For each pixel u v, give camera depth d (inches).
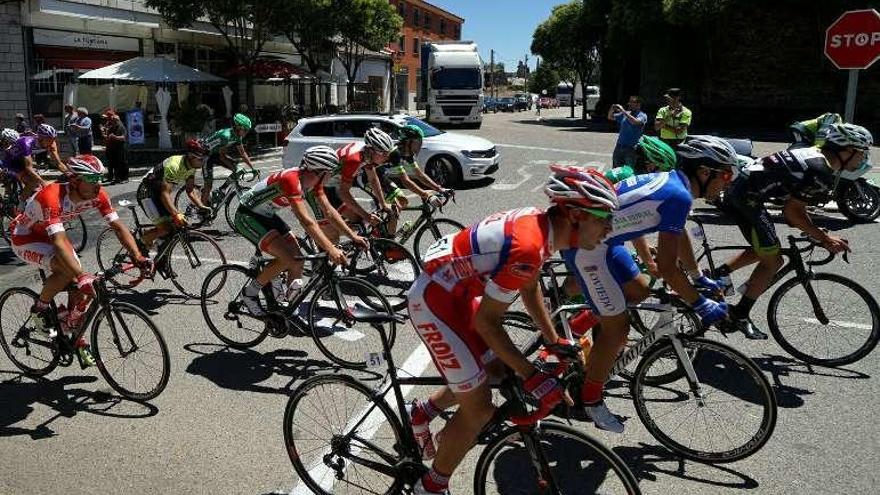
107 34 805.2
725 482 130.0
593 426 151.2
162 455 141.0
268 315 192.4
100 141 811.4
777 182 171.6
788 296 229.8
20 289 183.8
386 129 504.7
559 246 102.2
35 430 152.4
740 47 1156.5
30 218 166.6
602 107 1499.8
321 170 184.9
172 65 744.3
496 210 402.9
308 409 127.8
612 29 1232.8
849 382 171.6
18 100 699.4
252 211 188.7
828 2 1038.4
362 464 119.1
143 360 164.1
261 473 134.0
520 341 163.8
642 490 127.6
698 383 137.8
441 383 114.0
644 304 139.6
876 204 351.9
